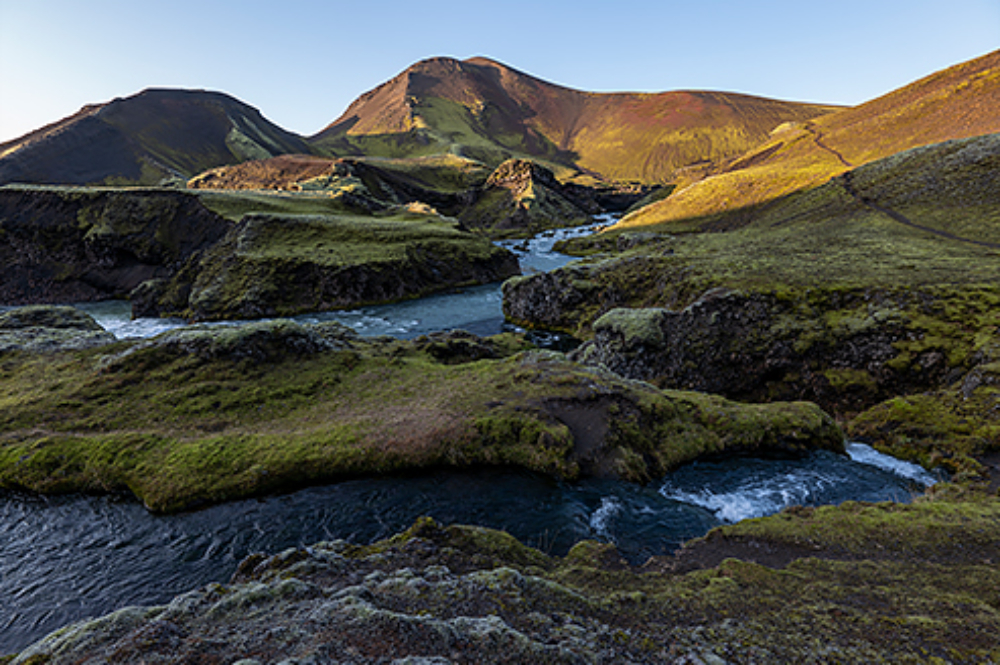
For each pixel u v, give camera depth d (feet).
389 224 388.98
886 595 34.63
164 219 357.20
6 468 77.87
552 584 36.40
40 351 128.36
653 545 57.88
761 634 29.63
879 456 81.61
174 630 28.30
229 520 68.23
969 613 31.09
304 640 25.77
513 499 70.85
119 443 82.99
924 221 224.53
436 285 323.78
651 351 135.64
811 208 312.29
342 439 83.71
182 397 99.45
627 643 28.76
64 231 356.79
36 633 49.08
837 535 47.75
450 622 27.81
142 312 278.67
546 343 191.52
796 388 117.60
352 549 47.42
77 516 69.92
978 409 80.38
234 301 263.90
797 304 129.39
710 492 71.36
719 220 397.39
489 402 92.94
